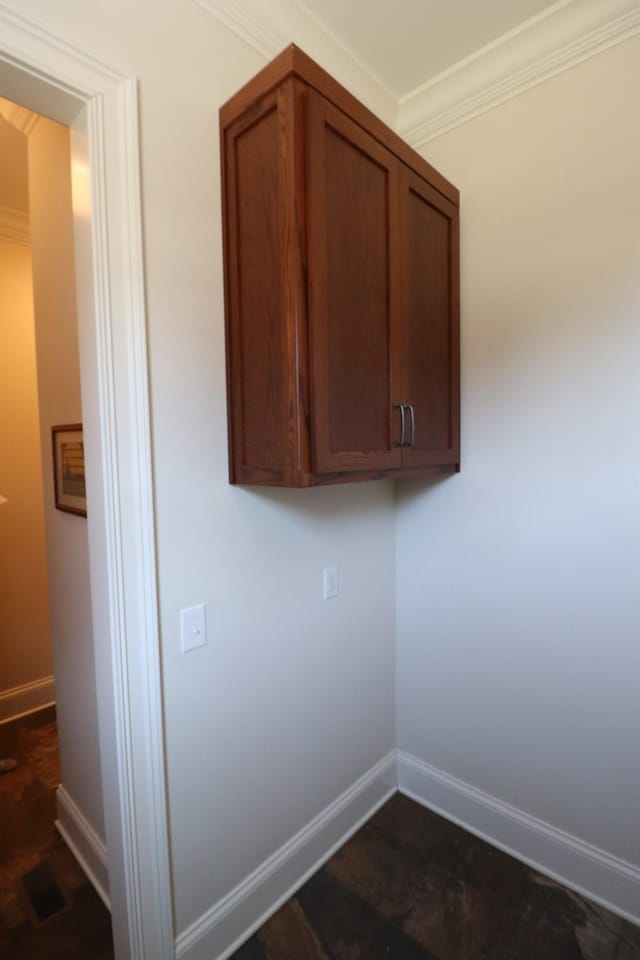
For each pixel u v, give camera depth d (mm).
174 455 1189
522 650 1644
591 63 1396
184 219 1186
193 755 1271
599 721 1493
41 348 1659
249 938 1409
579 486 1488
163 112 1141
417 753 1972
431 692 1905
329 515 1657
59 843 1736
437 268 1548
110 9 1042
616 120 1364
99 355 1061
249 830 1430
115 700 1122
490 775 1750
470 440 1719
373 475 1323
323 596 1645
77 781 1655
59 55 967
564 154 1459
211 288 1246
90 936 1401
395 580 1985
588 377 1454
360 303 1226
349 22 1423
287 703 1534
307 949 1377
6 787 2049
